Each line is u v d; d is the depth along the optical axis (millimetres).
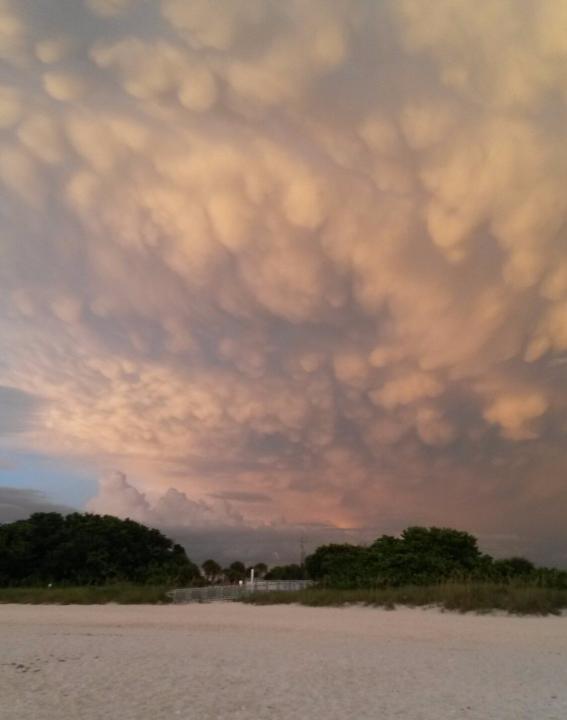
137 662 13016
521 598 24391
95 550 59875
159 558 64188
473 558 41094
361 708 8906
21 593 38062
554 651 14820
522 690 10250
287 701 9328
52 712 8586
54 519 67688
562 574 30953
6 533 61875
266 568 86250
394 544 42562
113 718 8242
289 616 24844
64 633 19062
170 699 9422
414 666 12555
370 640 16938
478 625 20719
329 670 12047
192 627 20891
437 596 27031
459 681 10992
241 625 21391
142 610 29359
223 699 9445
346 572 41125
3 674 11586
